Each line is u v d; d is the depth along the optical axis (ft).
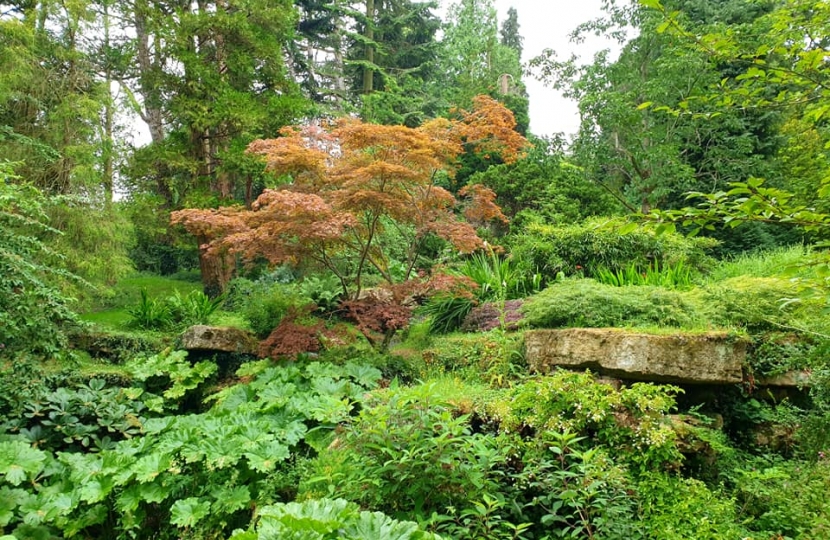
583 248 27.81
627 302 17.97
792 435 14.57
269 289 32.32
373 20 65.98
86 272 30.60
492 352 20.11
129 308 33.86
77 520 14.69
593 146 39.06
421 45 67.92
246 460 15.23
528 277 28.30
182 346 27.76
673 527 10.55
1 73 28.76
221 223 20.40
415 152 21.07
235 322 31.65
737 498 12.27
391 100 58.70
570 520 11.66
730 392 16.02
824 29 10.44
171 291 43.65
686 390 15.51
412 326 28.32
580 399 13.11
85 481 14.96
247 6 40.22
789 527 10.64
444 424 11.05
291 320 22.36
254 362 24.26
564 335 17.20
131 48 41.19
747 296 17.62
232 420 17.46
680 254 27.17
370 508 11.21
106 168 34.65
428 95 68.03
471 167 50.57
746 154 41.29
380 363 21.70
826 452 12.91
